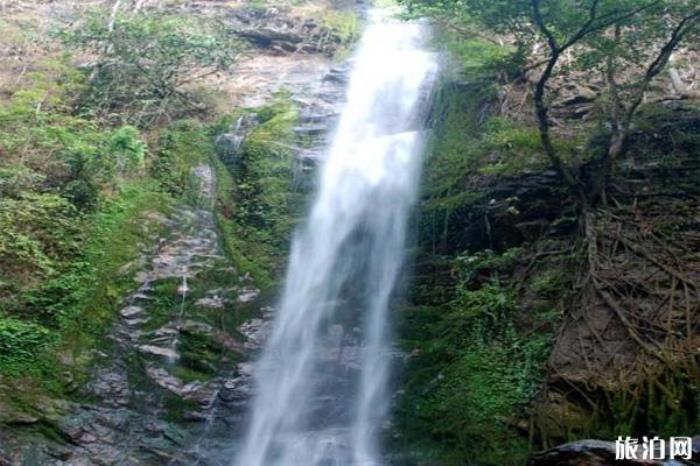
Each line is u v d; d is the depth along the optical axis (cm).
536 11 870
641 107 1062
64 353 837
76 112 1207
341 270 1110
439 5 988
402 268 1062
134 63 1247
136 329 900
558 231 972
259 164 1195
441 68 1362
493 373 857
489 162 1066
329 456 869
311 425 929
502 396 829
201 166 1166
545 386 795
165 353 898
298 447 888
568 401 778
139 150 1037
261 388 930
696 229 895
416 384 906
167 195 1078
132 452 813
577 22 888
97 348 861
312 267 1094
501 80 1218
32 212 932
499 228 1012
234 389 915
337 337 1012
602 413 746
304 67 1505
